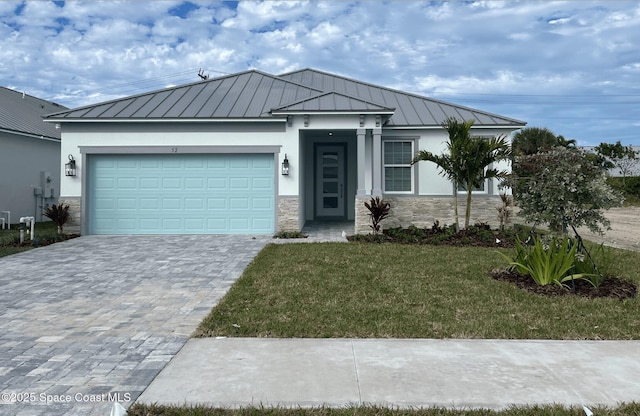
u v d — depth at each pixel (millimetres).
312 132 16312
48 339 5141
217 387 3867
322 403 3578
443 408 3490
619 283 7574
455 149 12797
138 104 14930
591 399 3650
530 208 8289
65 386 3914
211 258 10125
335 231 14883
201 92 16188
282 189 14156
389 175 15750
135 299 6863
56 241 12750
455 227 13570
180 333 5332
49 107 25031
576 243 7387
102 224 14281
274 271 8500
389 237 12891
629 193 33250
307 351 4695
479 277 8031
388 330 5332
